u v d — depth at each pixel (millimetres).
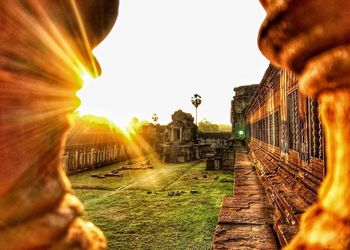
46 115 911
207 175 18547
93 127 28438
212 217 8625
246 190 8242
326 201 690
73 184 15383
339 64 546
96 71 1155
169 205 10500
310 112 4398
